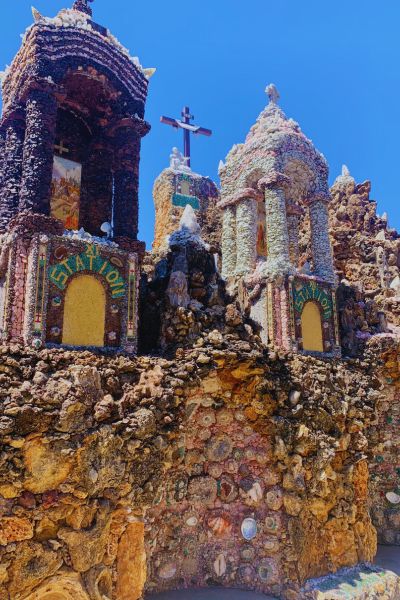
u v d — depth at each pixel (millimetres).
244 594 11922
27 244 10664
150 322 13461
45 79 11766
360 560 14047
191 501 12305
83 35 12797
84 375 9688
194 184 31531
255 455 12859
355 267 25828
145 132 14000
